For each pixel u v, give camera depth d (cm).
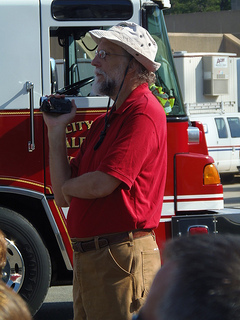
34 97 553
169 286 135
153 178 373
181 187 573
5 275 559
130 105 371
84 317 390
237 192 1792
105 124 382
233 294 129
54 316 650
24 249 559
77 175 405
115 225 366
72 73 601
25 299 559
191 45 3784
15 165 551
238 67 2398
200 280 131
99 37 379
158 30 577
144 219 370
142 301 369
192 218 566
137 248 369
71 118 405
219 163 1902
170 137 573
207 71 2188
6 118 549
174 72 582
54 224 556
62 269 621
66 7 559
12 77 550
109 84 385
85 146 409
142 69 383
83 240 375
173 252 140
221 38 3878
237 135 1927
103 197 366
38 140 552
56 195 406
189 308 129
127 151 357
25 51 552
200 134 614
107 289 370
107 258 368
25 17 553
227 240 140
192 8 6838
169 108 573
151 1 576
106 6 565
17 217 560
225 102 2288
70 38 594
